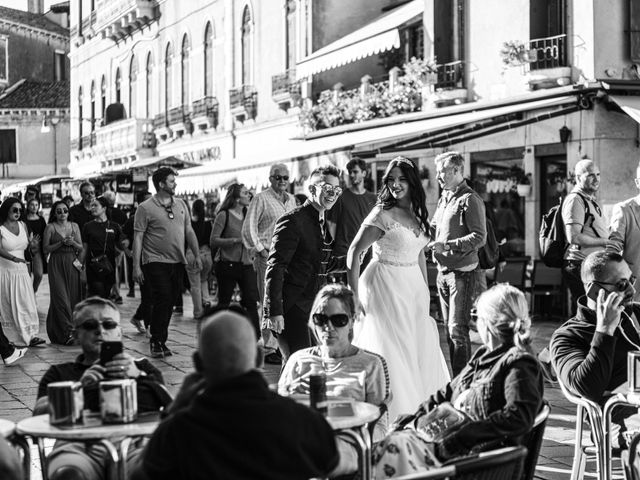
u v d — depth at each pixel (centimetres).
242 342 507
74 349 1703
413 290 967
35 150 7712
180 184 2883
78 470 620
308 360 779
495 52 2366
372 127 2705
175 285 1622
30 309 1716
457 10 2481
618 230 1252
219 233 1673
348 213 1345
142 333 1894
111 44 5597
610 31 2062
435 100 2519
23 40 8212
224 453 494
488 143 2320
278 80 3538
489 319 655
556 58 2125
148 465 505
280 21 3584
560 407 1155
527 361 639
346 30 3344
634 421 793
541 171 2186
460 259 1188
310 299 1060
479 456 564
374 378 769
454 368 1205
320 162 2295
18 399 1247
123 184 3425
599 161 2019
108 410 614
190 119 4359
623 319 820
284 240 1039
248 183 2492
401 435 643
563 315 1984
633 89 1991
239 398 500
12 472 513
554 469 898
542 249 1405
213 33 4184
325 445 516
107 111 5438
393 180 971
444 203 1220
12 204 1706
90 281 1928
